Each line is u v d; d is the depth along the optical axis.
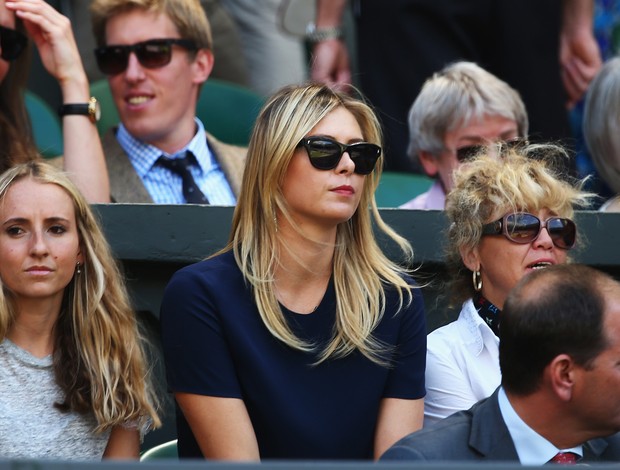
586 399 10.33
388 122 20.31
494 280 13.34
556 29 20.62
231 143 21.23
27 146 16.97
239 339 12.12
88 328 12.56
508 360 10.59
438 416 13.27
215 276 12.34
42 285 12.29
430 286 14.80
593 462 11.09
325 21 22.73
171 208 14.27
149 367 14.41
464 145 16.80
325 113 12.32
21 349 12.34
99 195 16.30
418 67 20.16
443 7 20.02
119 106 17.25
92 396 12.41
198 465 7.20
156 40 17.08
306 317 12.39
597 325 10.20
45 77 24.17
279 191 12.36
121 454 12.68
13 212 12.35
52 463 7.21
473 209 13.29
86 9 23.03
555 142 18.16
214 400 12.05
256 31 24.92
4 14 16.66
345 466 7.26
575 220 14.84
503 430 10.63
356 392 12.33
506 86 17.00
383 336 12.55
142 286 14.50
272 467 7.21
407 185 19.33
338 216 12.27
